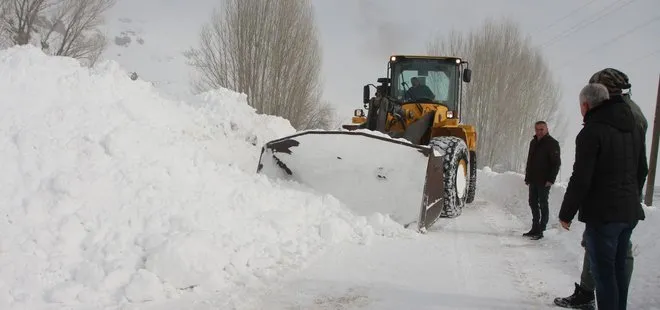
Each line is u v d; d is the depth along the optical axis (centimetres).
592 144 313
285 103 2214
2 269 340
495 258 497
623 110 319
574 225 625
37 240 373
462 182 714
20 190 405
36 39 2455
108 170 455
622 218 311
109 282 353
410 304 363
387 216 570
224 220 468
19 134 447
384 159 594
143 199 443
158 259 373
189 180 501
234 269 404
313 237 515
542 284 422
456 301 373
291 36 2200
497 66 2962
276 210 527
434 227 645
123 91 666
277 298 365
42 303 329
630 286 406
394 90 875
